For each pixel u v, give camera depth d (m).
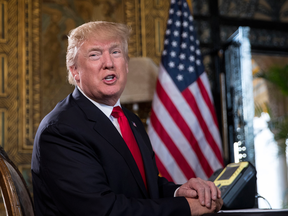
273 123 6.29
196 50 3.90
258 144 8.09
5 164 1.21
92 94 1.48
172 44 3.81
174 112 3.54
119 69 1.49
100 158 1.32
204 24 5.36
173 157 3.45
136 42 4.62
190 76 3.73
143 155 1.52
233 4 5.58
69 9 4.53
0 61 4.11
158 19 4.75
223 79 4.91
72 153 1.24
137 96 3.46
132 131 1.59
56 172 1.22
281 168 8.16
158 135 3.46
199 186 1.29
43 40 4.37
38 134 1.34
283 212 1.10
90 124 1.36
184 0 3.98
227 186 1.50
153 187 1.46
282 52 5.73
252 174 1.55
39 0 4.37
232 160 4.75
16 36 4.22
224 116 4.85
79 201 1.17
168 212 1.20
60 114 1.35
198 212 1.25
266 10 5.76
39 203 1.34
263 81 8.40
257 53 5.65
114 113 1.54
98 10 4.62
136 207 1.18
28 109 4.15
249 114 4.73
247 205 1.52
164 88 3.58
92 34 1.48
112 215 1.14
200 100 3.72
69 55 1.53
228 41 4.93
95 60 1.46
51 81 4.34
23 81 4.18
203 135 3.61
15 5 4.25
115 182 1.32
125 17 4.67
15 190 1.17
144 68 3.53
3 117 4.04
